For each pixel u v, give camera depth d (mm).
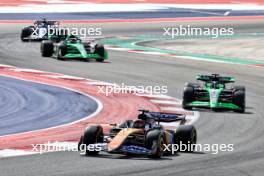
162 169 46062
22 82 90938
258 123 67125
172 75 101938
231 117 70000
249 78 101000
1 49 127000
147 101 79062
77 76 97375
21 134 59781
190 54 131000
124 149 49000
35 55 119875
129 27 179250
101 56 114312
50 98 79562
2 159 48938
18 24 174125
